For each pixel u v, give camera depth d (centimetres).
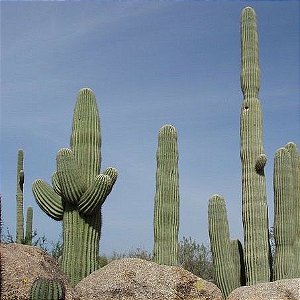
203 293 945
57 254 1852
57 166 1039
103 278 940
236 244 1290
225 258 1220
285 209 1215
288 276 1193
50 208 1080
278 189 1224
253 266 1211
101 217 1082
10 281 802
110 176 1056
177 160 1195
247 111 1273
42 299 675
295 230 1262
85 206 1034
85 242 1045
